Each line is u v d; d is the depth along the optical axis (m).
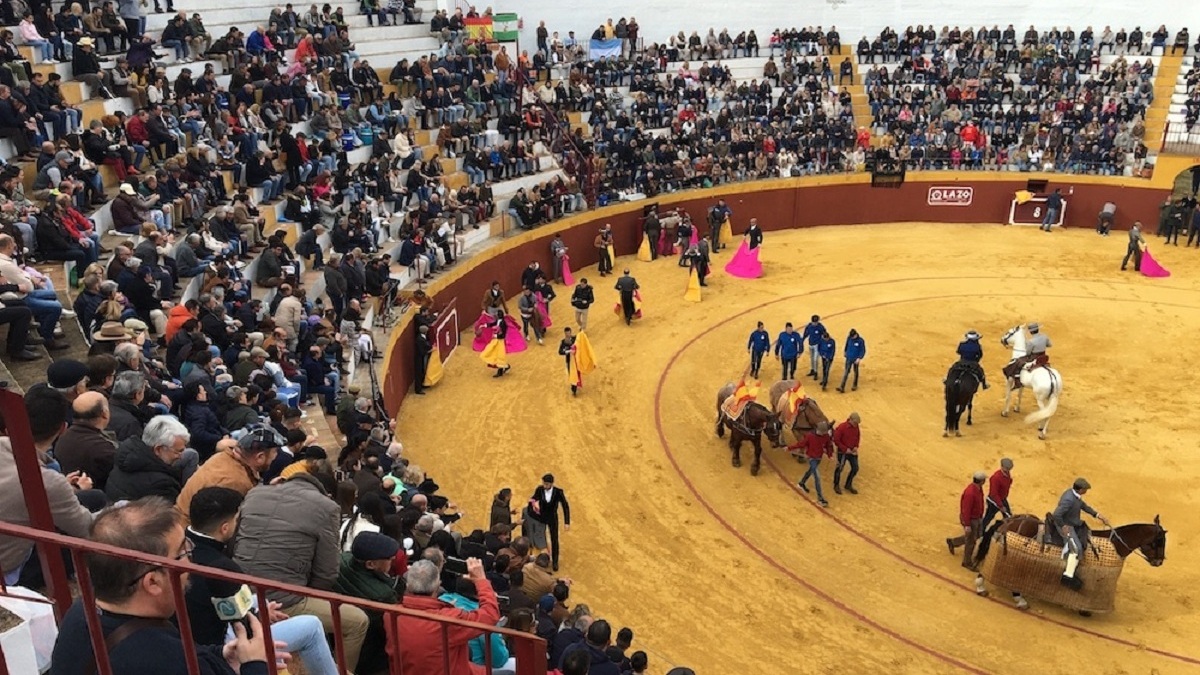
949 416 21.02
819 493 18.28
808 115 40.88
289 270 21.14
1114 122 39.75
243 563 6.48
